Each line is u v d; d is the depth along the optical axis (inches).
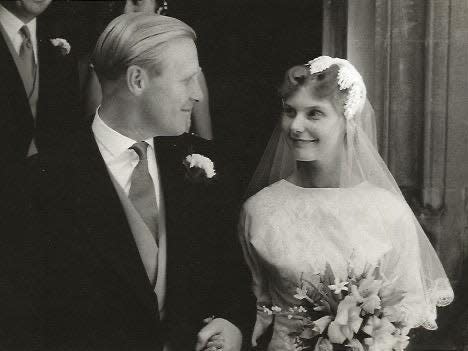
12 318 113.5
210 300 121.0
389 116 156.9
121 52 117.1
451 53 154.5
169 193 120.0
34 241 115.3
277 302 128.6
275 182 136.3
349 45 156.6
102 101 119.8
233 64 155.3
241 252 130.5
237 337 118.9
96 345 114.7
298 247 126.6
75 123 134.0
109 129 118.6
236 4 161.6
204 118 151.3
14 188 116.8
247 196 138.3
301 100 129.3
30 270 114.8
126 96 118.1
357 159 132.3
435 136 155.3
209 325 117.9
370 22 156.3
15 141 129.0
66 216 115.8
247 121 151.9
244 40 159.6
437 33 154.4
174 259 119.1
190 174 121.9
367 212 128.8
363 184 132.8
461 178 155.6
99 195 116.4
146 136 120.0
